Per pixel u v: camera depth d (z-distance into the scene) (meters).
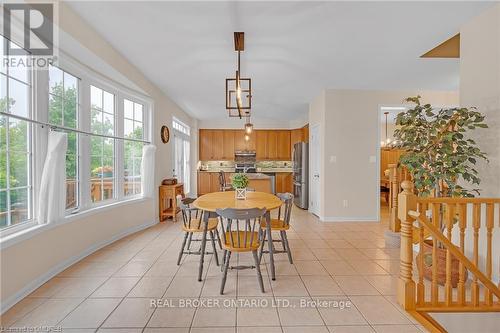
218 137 8.21
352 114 4.78
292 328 1.77
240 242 2.35
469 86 2.50
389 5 2.22
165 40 2.89
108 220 3.44
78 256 2.88
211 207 2.47
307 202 6.13
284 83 4.39
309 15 2.37
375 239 3.76
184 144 7.20
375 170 4.82
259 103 5.87
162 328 1.76
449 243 2.04
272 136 8.29
